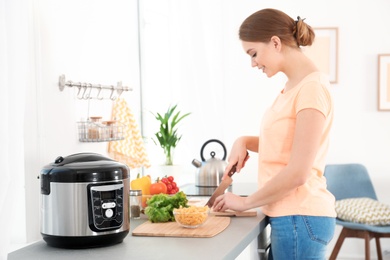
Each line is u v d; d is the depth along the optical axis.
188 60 4.50
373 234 3.98
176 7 4.46
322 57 4.67
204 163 3.33
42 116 2.49
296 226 1.97
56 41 2.60
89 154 1.91
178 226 2.08
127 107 3.17
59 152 2.62
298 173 1.87
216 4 4.67
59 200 1.76
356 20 4.64
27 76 2.40
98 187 1.76
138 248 1.76
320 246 1.98
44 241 1.93
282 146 2.00
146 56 3.95
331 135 4.70
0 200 1.59
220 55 4.72
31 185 2.43
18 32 1.71
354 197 4.41
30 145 2.42
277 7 4.72
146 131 3.79
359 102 4.66
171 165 3.79
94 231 1.76
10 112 1.68
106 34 3.14
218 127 4.65
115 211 1.80
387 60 4.60
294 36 2.01
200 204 2.61
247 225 2.11
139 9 3.71
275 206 2.01
